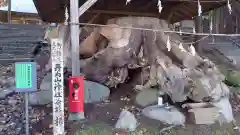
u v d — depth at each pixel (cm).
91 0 656
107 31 852
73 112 580
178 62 764
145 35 851
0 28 1247
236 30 1642
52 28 1184
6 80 858
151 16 1069
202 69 734
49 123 572
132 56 807
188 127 560
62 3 876
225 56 1099
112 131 529
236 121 615
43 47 1021
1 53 797
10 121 600
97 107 666
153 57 789
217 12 1619
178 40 895
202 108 589
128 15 1029
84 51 870
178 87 655
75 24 640
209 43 1288
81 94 582
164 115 589
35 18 2206
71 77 578
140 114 620
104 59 785
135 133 526
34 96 699
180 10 1059
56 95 493
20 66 461
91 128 534
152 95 673
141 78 768
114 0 878
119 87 793
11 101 755
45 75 848
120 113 585
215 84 655
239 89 813
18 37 1070
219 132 553
